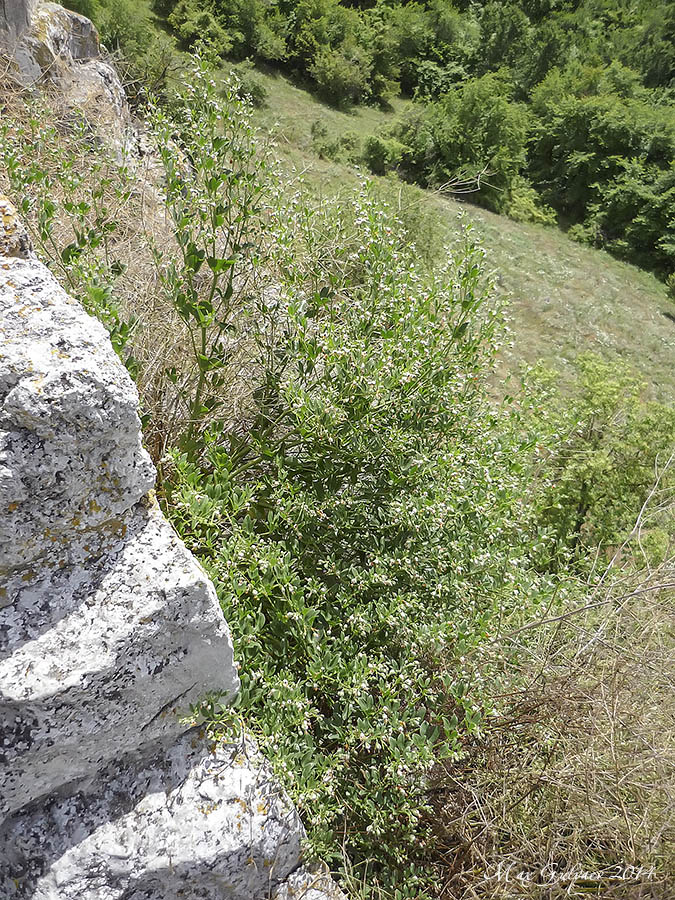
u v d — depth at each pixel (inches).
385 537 112.5
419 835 98.9
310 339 111.3
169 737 78.8
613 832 96.2
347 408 113.1
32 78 219.1
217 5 892.0
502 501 113.4
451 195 802.8
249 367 126.7
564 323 584.7
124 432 66.1
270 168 110.5
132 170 127.6
